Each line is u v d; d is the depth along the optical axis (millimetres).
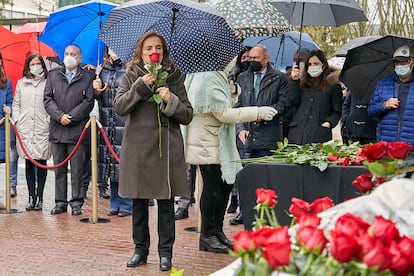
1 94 9539
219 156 6496
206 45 6406
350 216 1969
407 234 1990
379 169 3029
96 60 10023
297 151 5332
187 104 5992
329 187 4891
